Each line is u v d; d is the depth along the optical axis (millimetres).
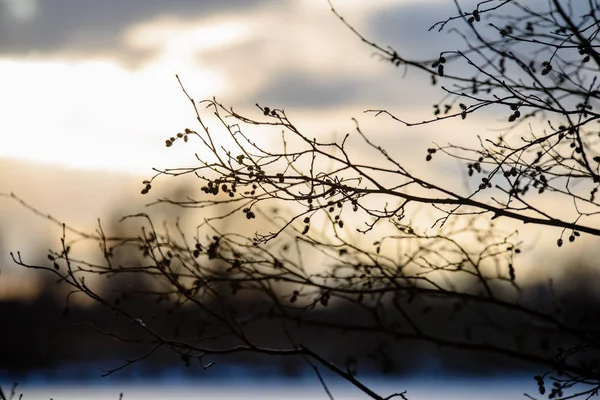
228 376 42531
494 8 7176
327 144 6992
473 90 7828
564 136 7109
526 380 37781
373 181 7047
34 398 29750
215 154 6930
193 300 7641
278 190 6988
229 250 8078
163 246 7969
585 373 7594
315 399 31766
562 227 7109
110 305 7539
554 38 7383
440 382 36312
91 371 42062
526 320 9125
